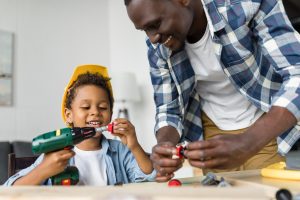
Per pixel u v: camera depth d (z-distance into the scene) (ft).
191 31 2.96
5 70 9.08
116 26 10.78
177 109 3.59
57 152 2.36
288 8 7.93
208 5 2.83
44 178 2.34
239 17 2.75
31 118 9.41
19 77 9.34
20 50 9.44
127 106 9.96
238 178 2.31
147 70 9.39
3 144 7.61
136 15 2.29
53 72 9.93
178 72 3.41
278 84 3.17
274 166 2.56
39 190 1.40
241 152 1.88
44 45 9.87
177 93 3.57
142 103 9.59
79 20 10.56
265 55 2.69
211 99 3.75
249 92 3.27
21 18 9.54
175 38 2.52
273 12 2.62
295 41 2.50
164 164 2.16
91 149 3.29
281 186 1.92
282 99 2.22
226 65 3.09
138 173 3.14
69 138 2.37
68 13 10.38
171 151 2.14
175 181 2.10
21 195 1.28
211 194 1.19
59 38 10.14
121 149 3.42
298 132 3.20
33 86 9.55
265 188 1.86
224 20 2.82
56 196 1.21
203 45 3.11
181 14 2.39
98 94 3.34
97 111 3.29
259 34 2.72
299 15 7.98
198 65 3.39
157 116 3.53
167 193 1.20
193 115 3.92
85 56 10.55
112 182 3.09
